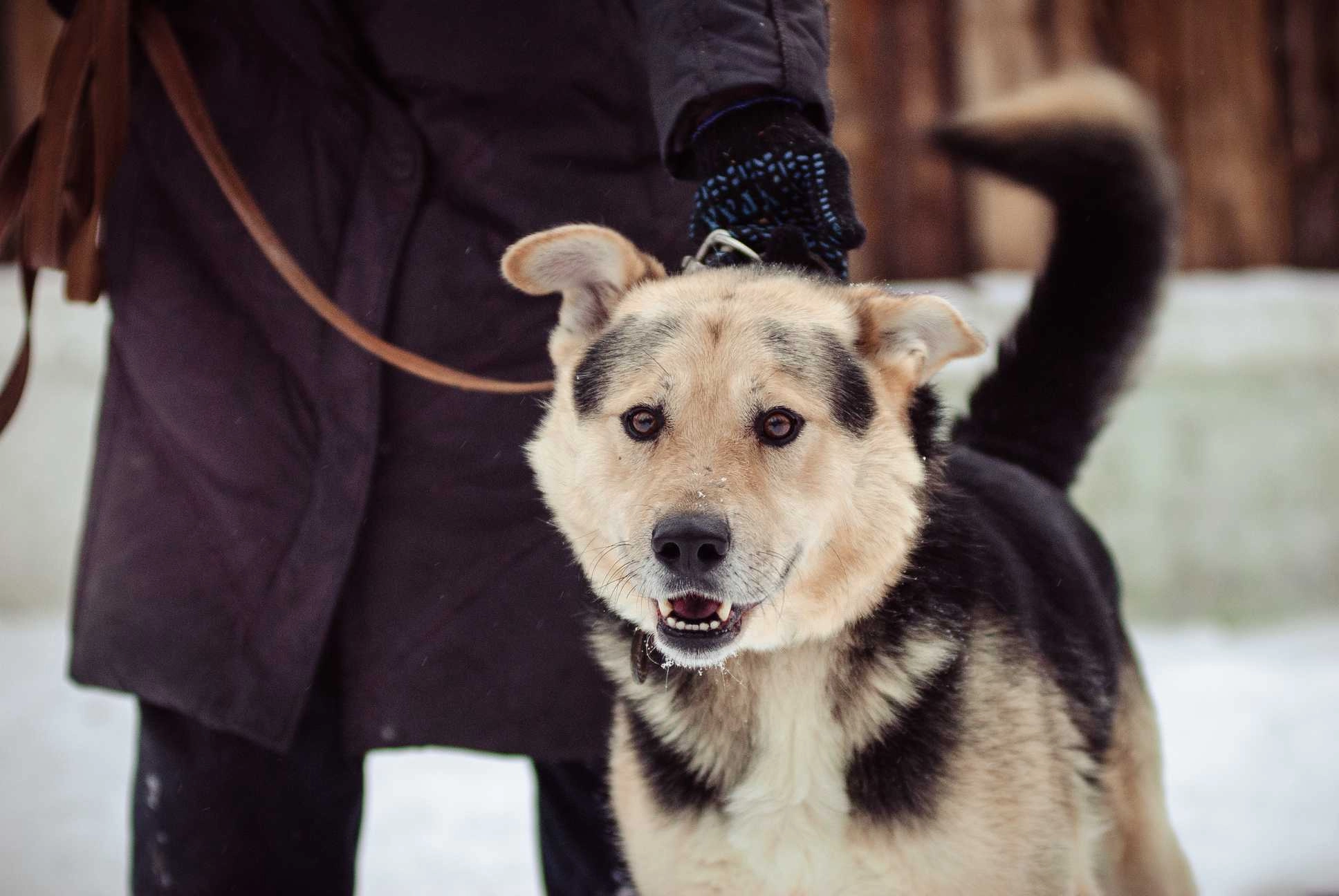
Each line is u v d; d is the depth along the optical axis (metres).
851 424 2.27
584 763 2.84
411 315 2.57
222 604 2.52
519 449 2.59
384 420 2.56
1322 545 6.30
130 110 2.66
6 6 6.58
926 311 2.30
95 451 2.71
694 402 2.24
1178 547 6.22
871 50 6.61
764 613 2.22
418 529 2.58
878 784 2.20
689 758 2.30
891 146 6.66
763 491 2.18
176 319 2.59
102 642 2.55
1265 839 3.78
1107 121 3.03
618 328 2.37
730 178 2.24
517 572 2.59
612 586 2.30
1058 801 2.25
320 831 2.65
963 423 3.04
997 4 6.64
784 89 2.23
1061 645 2.47
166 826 2.55
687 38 2.23
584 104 2.60
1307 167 7.00
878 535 2.27
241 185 2.49
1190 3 6.82
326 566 2.50
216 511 2.54
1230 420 6.27
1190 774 4.30
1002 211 6.69
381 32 2.58
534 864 3.74
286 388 2.55
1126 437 6.21
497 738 2.60
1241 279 6.84
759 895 2.27
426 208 2.58
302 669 2.49
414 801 4.27
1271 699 5.00
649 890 2.37
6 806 4.17
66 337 6.29
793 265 2.42
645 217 2.65
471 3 2.54
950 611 2.27
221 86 2.63
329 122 2.59
